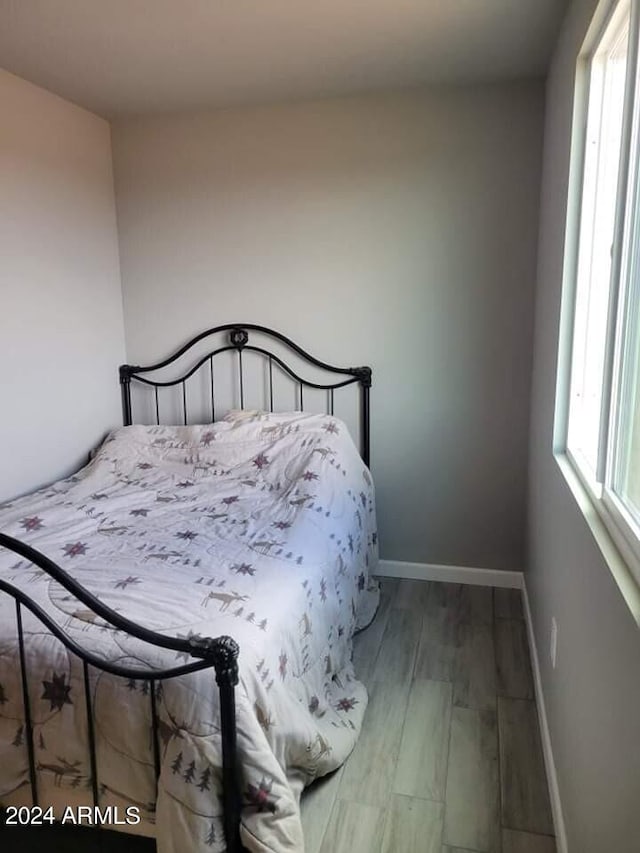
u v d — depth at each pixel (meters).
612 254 1.42
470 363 2.99
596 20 1.60
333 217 3.02
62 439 2.95
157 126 3.14
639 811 0.94
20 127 2.62
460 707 2.19
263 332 3.19
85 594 1.39
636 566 1.13
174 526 2.26
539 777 1.87
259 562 1.95
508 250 2.86
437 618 2.81
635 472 1.27
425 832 1.67
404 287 3.00
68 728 1.46
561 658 1.76
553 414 2.08
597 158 1.85
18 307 2.65
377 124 2.90
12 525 2.24
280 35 2.22
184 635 1.50
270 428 2.96
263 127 3.02
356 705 2.13
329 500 2.50
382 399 3.11
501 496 3.07
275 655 1.61
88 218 3.07
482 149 2.81
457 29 2.20
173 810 1.36
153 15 2.05
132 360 3.40
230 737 1.33
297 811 1.43
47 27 2.13
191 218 3.19
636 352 1.29
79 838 1.56
